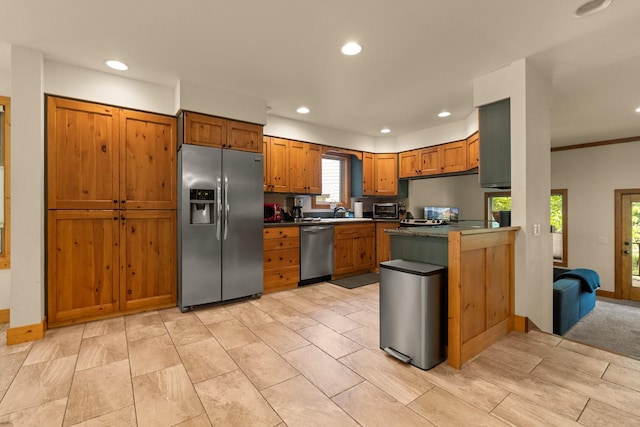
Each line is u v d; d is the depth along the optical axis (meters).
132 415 1.56
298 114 4.05
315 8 1.91
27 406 1.62
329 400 1.69
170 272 3.18
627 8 1.90
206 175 3.14
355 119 4.29
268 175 4.05
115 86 2.86
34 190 2.42
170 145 3.15
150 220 3.06
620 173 5.00
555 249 5.68
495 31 2.17
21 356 2.15
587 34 2.20
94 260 2.78
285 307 3.25
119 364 2.05
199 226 3.12
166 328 2.66
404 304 2.09
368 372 1.98
